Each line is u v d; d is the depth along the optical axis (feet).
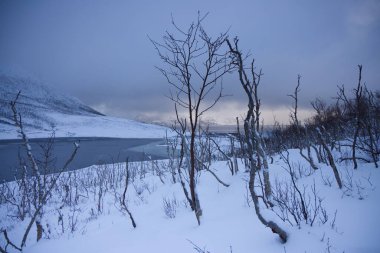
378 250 9.34
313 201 15.15
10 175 54.80
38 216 20.22
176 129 20.21
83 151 124.77
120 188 39.06
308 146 22.26
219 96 15.89
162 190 31.12
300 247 10.34
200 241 13.11
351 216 12.16
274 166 26.61
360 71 17.62
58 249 16.93
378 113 21.26
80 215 26.21
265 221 11.47
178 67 15.30
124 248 14.51
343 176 17.81
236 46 14.74
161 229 16.87
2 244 20.13
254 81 17.63
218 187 25.48
